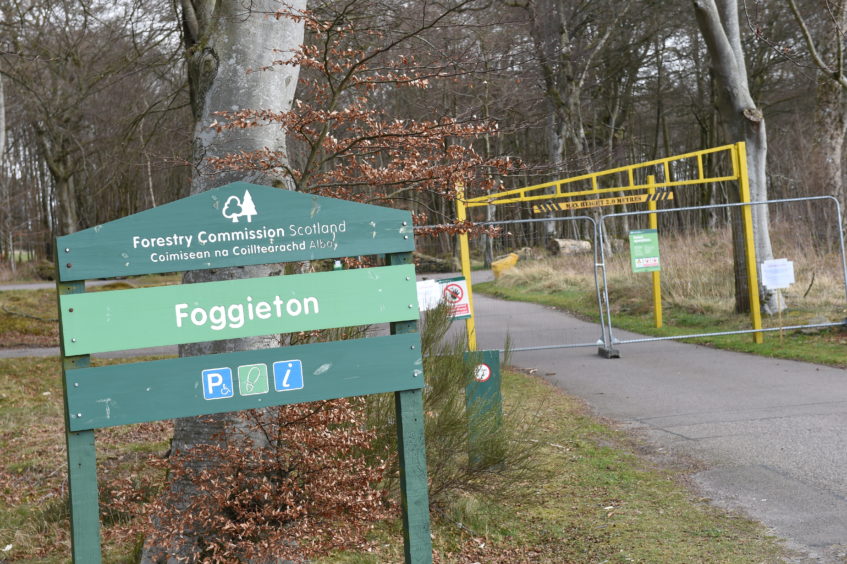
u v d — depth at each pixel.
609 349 12.88
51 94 20.47
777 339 13.08
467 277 11.68
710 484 6.09
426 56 7.56
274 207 3.46
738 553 4.66
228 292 3.35
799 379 10.02
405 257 3.64
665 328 15.21
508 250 20.66
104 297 3.19
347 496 3.89
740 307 14.98
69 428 3.12
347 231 3.55
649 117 46.00
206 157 4.67
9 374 13.67
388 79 4.66
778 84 36.31
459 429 5.30
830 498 5.57
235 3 4.66
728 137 14.90
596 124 39.75
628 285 18.75
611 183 31.22
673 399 9.34
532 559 4.78
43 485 6.96
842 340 12.35
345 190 4.92
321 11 7.17
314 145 4.59
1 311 21.48
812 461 6.48
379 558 4.76
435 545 4.98
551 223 18.47
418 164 4.69
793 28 28.92
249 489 3.99
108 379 3.17
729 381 10.22
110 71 11.05
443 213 5.20
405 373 3.55
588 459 6.84
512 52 9.68
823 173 16.59
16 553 5.29
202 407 3.28
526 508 5.63
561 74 27.28
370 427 4.86
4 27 13.90
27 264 46.25
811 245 17.84
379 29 6.51
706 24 14.19
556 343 14.67
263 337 4.40
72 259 3.19
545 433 7.64
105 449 7.98
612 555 4.72
